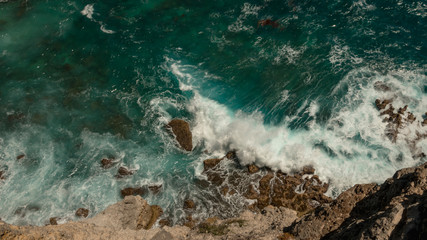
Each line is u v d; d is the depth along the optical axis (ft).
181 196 96.37
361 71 119.24
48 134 108.78
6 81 121.70
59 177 99.66
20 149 104.99
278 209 85.15
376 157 100.53
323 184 96.73
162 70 125.29
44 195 95.71
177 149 106.73
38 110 114.32
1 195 95.20
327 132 106.63
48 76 123.75
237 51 129.39
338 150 102.83
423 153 100.12
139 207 86.38
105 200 95.25
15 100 116.47
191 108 115.14
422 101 110.11
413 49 124.06
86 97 118.32
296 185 96.84
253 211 93.20
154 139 108.37
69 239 63.31
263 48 129.39
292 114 111.34
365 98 112.47
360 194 69.77
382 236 48.73
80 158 103.86
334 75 119.14
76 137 108.47
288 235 66.33
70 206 93.71
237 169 101.55
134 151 105.60
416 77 116.06
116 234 70.64
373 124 106.73
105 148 106.11
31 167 101.40
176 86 120.88
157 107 115.34
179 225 90.43
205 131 110.11
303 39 130.41
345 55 124.26
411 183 60.18
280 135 107.04
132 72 124.88
